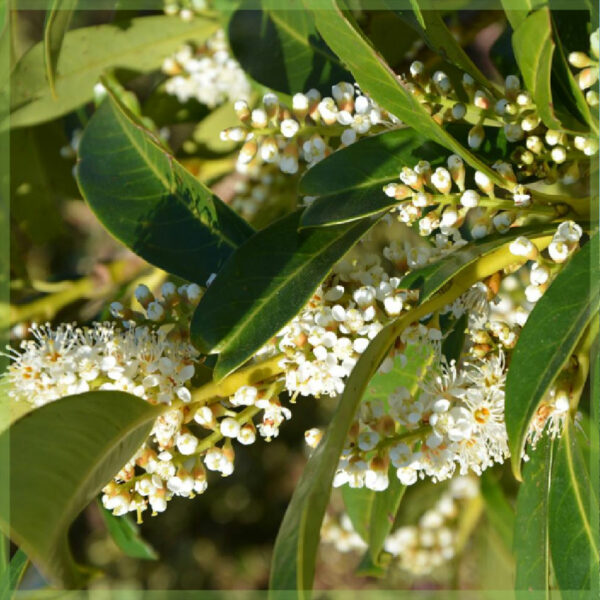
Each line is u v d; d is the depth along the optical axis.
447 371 0.43
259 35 0.54
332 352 0.42
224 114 0.65
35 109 0.61
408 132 0.44
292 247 0.43
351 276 0.44
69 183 0.66
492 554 0.71
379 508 0.49
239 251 0.43
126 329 0.45
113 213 0.48
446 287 0.43
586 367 0.43
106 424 0.40
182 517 1.18
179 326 0.44
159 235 0.48
